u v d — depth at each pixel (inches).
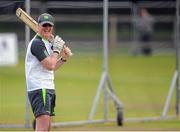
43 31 935.0
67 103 1786.4
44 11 1843.0
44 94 925.8
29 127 1342.3
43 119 922.7
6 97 1850.4
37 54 925.2
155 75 2434.8
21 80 2214.6
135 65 2696.9
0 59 2373.3
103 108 1555.1
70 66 2603.3
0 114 1553.9
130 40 3011.8
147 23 2874.0
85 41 2962.6
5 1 1581.0
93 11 2741.1
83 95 1946.4
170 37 3080.7
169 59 2874.0
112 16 2805.1
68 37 3034.0
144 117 1545.3
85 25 3063.5
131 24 2997.0
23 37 2805.1
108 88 1443.2
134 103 1820.9
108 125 1413.6
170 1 2733.8
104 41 1411.2
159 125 1411.2
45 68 925.2
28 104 1339.8
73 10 2714.1
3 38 2342.5
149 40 2901.1
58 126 1363.2
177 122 1466.5
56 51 929.5
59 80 2262.6
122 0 2691.9
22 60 2603.3
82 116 1561.3
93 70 2504.9
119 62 2778.1
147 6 2783.0
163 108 1689.2
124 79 2335.1
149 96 1956.2
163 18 2888.8
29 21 954.7
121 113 1401.3
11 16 2338.8
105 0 1400.1
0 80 2207.2
